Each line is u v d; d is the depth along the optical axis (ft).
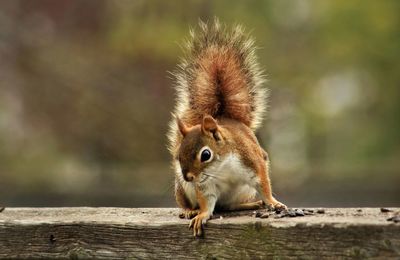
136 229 17.88
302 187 36.29
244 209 19.33
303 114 59.82
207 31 21.22
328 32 63.72
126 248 18.01
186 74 20.95
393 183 36.35
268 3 60.95
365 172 37.11
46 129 62.85
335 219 15.72
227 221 16.87
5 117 64.28
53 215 19.79
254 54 21.02
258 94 20.92
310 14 64.54
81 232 18.57
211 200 18.49
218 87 20.67
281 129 58.08
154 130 59.52
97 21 63.57
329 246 15.31
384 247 14.73
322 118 62.44
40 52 61.05
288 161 58.44
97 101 60.03
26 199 37.06
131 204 35.53
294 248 15.75
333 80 72.23
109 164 60.39
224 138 18.79
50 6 63.26
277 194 36.35
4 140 63.62
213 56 20.86
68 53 61.05
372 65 67.97
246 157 18.79
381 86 70.59
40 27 63.57
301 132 62.44
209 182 18.53
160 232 17.62
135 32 58.80
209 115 19.52
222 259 16.80
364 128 71.87
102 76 60.44
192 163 18.52
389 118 70.49
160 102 59.67
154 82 60.49
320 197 36.19
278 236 15.96
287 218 16.44
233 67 20.75
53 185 36.60
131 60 60.90
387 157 68.85
